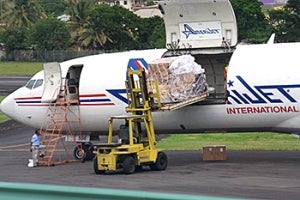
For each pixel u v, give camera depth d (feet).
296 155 317.01
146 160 273.75
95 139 334.03
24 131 493.77
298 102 280.31
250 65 288.92
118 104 309.42
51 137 360.69
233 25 305.12
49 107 328.08
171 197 90.48
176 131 308.40
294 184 224.53
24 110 335.26
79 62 325.62
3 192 100.78
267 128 295.48
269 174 252.21
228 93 289.74
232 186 222.89
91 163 317.42
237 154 330.13
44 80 329.31
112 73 312.29
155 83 284.00
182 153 347.15
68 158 341.41
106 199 94.48
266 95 284.00
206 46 306.96
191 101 286.05
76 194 96.48
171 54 309.42
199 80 289.12
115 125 315.78
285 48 292.81
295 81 280.51
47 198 98.53
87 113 318.24
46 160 333.42
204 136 424.05
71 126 325.62
